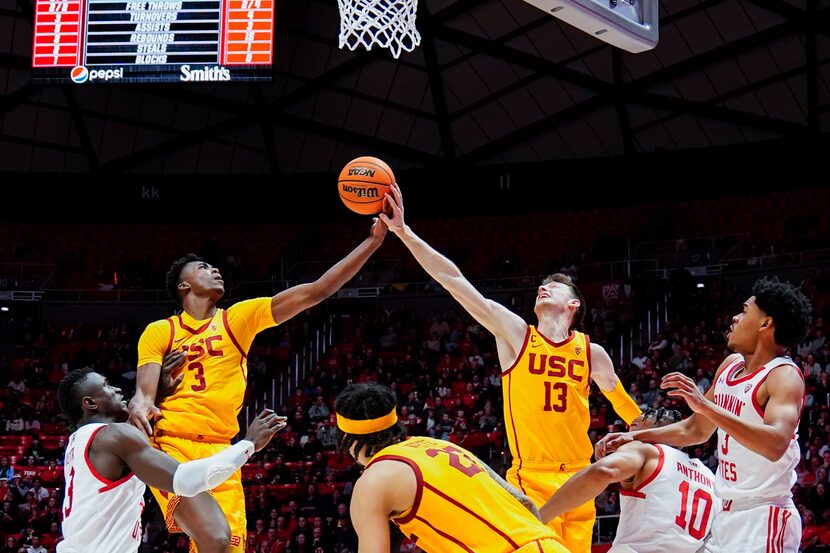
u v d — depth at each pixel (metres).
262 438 4.15
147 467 3.99
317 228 25.89
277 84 22.80
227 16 14.33
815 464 14.51
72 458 4.11
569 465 5.26
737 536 4.12
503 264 24.05
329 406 19.72
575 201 25.00
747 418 4.05
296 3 20.70
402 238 5.32
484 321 5.38
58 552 4.11
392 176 5.29
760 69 21.19
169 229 26.20
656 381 17.73
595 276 23.16
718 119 22.39
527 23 20.95
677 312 20.88
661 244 23.05
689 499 4.45
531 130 23.47
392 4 8.11
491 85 22.67
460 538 3.27
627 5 5.63
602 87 22.17
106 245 25.81
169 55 14.29
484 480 3.37
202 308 5.20
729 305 20.83
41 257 25.31
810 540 12.39
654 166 23.47
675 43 21.05
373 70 22.50
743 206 23.52
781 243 22.06
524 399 5.28
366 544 3.18
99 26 14.46
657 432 4.39
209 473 3.97
